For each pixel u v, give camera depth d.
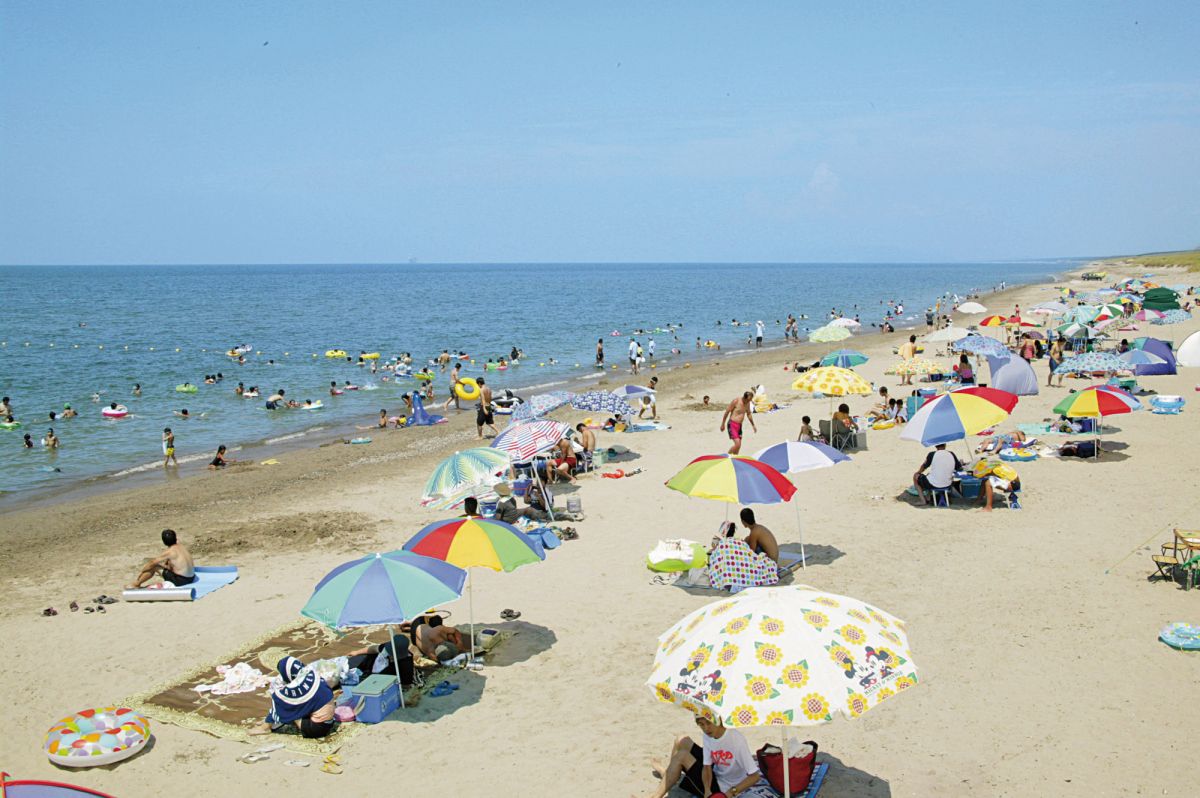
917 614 11.62
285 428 31.20
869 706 6.32
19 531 18.28
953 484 16.86
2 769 8.83
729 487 12.23
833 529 15.62
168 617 12.89
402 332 69.81
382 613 9.02
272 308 103.81
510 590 13.41
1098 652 10.24
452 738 9.18
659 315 88.44
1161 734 8.45
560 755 8.75
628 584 13.45
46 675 11.07
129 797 8.27
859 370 37.88
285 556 15.74
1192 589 11.97
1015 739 8.53
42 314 91.25
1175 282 88.25
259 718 9.68
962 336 28.69
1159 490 16.67
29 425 31.75
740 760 7.67
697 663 6.81
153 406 35.56
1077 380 30.98
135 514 19.34
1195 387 27.94
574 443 21.12
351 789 8.30
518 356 48.00
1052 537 14.45
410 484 21.45
